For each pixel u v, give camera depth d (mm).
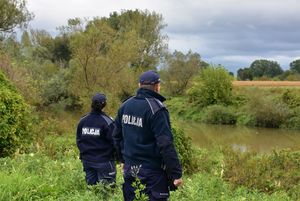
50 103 42062
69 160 10023
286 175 11617
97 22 39594
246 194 9234
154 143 4770
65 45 67625
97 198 6215
